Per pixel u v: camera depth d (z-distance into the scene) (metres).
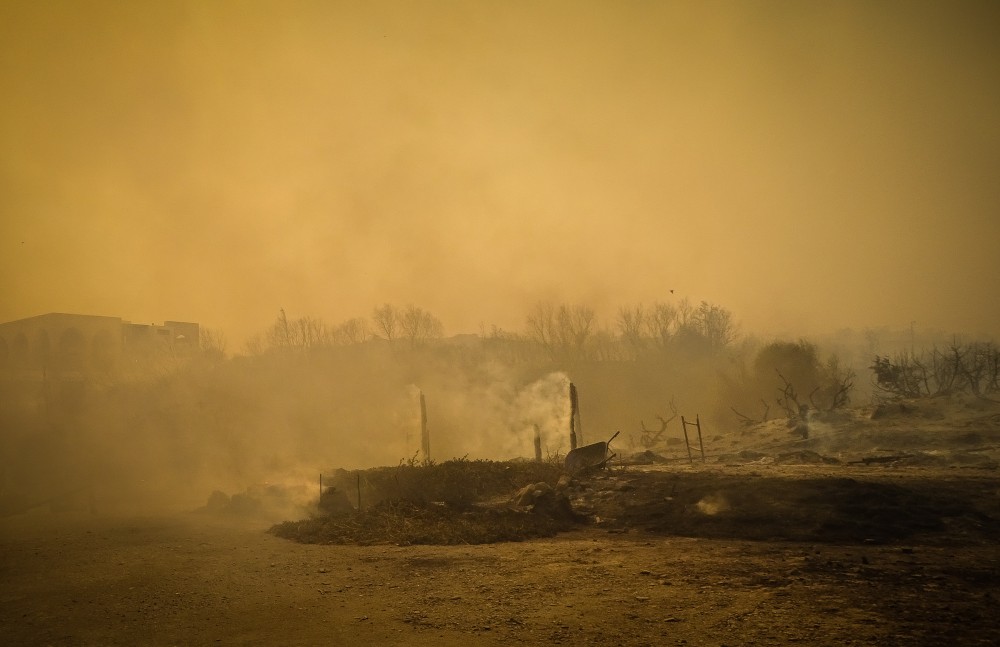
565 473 21.11
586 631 8.06
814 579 9.74
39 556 14.55
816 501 15.07
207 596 10.53
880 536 12.82
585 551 12.78
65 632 8.85
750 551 12.02
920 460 22.03
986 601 8.44
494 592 10.07
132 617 9.47
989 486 15.43
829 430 29.36
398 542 14.75
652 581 10.22
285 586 11.05
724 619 8.22
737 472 19.78
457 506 18.12
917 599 8.61
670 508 16.17
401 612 9.22
